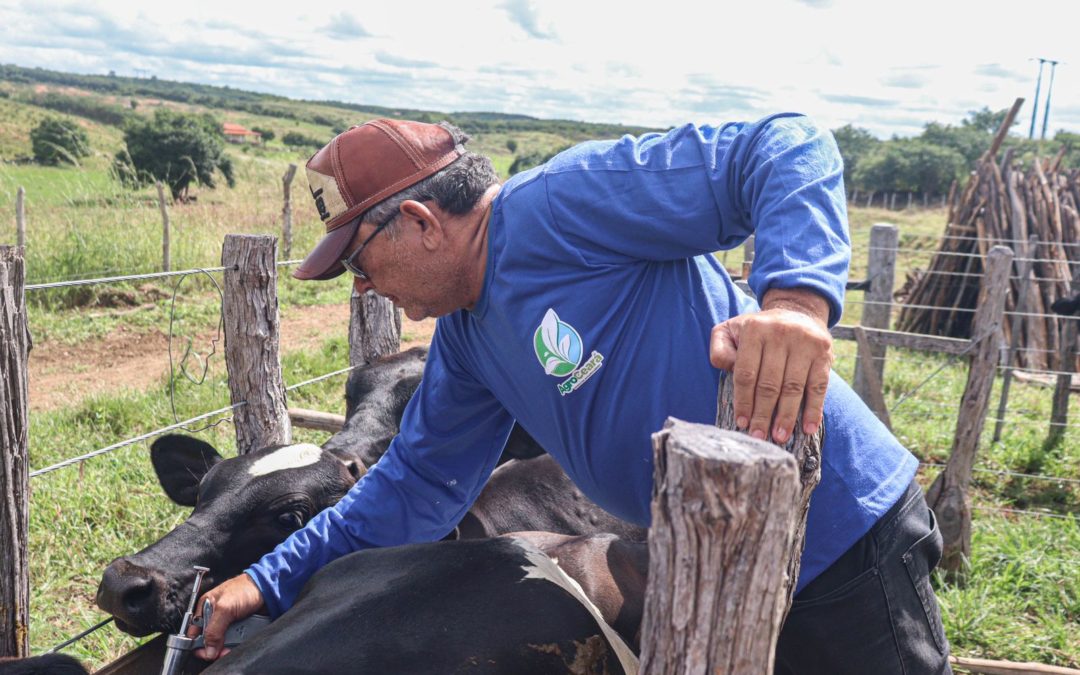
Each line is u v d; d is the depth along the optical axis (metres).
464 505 2.34
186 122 28.52
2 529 2.27
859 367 6.74
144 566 2.33
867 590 1.75
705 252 1.70
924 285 11.46
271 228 14.91
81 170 13.30
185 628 1.98
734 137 1.62
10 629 2.33
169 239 11.73
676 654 1.14
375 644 1.74
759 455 1.07
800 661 1.88
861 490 1.73
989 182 11.08
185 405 6.50
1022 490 6.04
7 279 2.18
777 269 1.41
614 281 1.69
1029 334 9.84
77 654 3.46
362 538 2.19
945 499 4.64
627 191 1.63
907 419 7.35
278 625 1.84
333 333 9.50
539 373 1.77
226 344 3.65
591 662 1.81
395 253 1.81
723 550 1.09
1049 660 3.91
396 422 3.42
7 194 11.90
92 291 10.45
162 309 10.28
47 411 6.80
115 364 8.35
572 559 2.18
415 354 3.71
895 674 1.85
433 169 1.77
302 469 2.68
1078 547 4.91
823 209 1.48
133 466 5.24
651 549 1.16
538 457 3.25
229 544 2.51
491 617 1.81
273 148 79.56
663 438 1.14
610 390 1.73
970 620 4.04
